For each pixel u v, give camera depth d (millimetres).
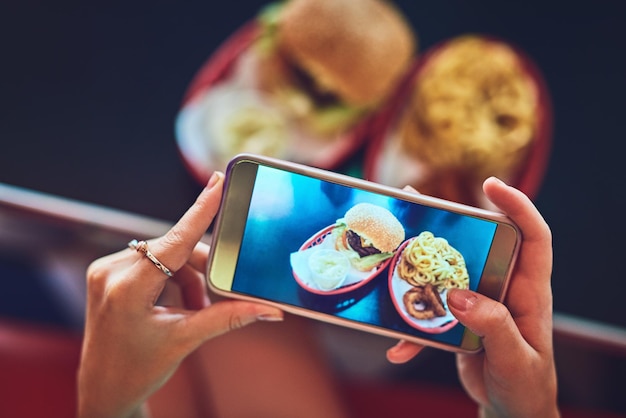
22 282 733
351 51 650
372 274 462
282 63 667
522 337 444
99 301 452
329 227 458
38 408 610
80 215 650
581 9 722
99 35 676
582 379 739
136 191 661
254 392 644
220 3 693
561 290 680
